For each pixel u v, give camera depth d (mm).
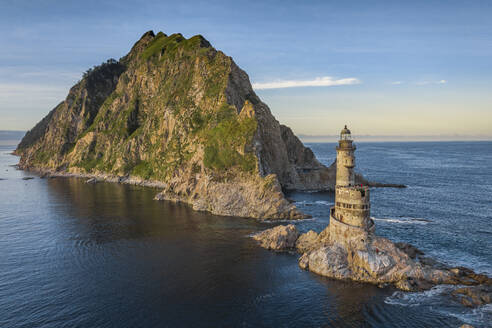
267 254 70750
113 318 47062
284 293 53844
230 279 59094
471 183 161250
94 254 71750
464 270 59688
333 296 52625
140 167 190125
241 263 66188
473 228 86500
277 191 104250
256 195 106500
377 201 120500
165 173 167750
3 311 49312
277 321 46156
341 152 66375
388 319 46312
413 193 136125
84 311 48938
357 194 61750
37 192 154250
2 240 81562
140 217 104250
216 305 50406
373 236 61719
